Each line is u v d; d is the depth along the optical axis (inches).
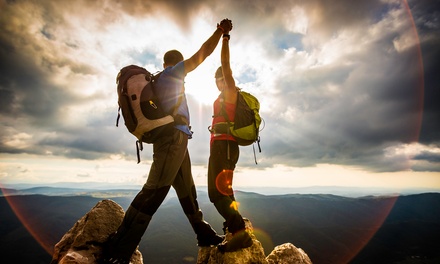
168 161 110.0
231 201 120.3
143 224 109.0
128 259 109.1
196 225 141.6
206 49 113.8
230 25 119.4
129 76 112.4
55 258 122.8
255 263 118.6
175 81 111.1
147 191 110.5
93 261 113.0
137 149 116.1
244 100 126.0
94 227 124.5
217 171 120.9
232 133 122.0
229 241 118.8
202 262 137.7
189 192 140.5
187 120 119.0
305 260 151.7
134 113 107.5
